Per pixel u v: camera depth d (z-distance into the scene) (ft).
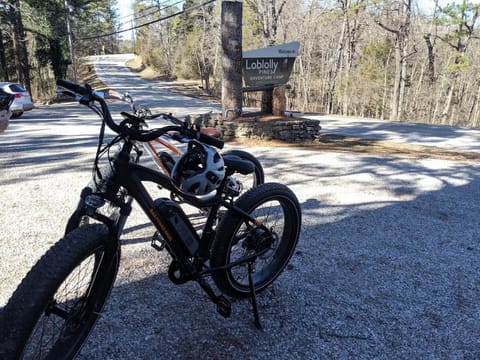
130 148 6.63
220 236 7.95
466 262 11.40
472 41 134.82
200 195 7.38
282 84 34.12
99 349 7.41
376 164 24.04
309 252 11.65
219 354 7.43
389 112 138.10
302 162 23.82
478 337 8.14
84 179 18.39
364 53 136.87
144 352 7.39
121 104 66.03
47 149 25.84
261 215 10.59
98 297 6.56
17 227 12.78
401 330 8.29
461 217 15.11
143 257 11.02
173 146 11.45
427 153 29.81
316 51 144.97
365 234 13.12
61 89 6.66
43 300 5.17
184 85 151.33
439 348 7.79
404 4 108.27
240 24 30.60
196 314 8.59
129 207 6.77
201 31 157.17
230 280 8.37
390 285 10.02
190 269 7.63
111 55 296.30
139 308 8.70
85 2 107.96
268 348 7.64
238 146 28.60
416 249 12.15
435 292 9.77
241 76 31.89
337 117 63.98
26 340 5.08
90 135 32.40
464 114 145.59
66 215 13.89
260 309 8.83
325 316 8.67
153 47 207.72
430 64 127.54
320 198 16.75
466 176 21.68
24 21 89.76
